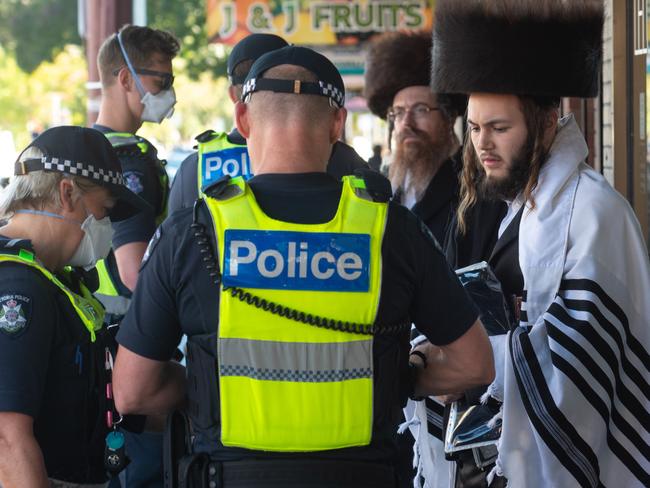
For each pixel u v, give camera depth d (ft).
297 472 6.76
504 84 8.96
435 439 9.85
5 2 96.53
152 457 11.67
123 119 12.71
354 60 32.37
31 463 7.00
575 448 8.54
